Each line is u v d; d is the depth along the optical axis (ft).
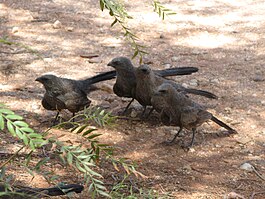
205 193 29.53
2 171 17.30
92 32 60.59
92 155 17.15
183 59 53.16
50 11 67.36
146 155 34.01
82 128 16.98
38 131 36.63
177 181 30.78
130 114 40.19
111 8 16.25
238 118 39.86
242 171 32.27
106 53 54.08
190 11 69.62
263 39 59.52
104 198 28.17
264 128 38.32
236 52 55.47
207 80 47.60
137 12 68.49
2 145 34.09
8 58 51.16
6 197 19.84
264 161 33.60
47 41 56.90
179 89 39.22
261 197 29.30
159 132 37.45
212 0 75.36
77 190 21.21
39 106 41.11
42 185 29.27
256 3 74.38
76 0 72.79
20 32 59.26
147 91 37.55
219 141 36.22
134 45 18.25
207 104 42.32
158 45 57.16
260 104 42.45
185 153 34.50
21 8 67.67
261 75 48.73
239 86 46.21
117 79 39.32
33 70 48.67
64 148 16.22
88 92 37.83
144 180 30.68
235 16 68.13
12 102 41.60
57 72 48.42
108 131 37.17
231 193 29.07
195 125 34.53
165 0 74.64
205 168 32.55
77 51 54.39
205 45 57.57
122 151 34.40
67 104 36.35
